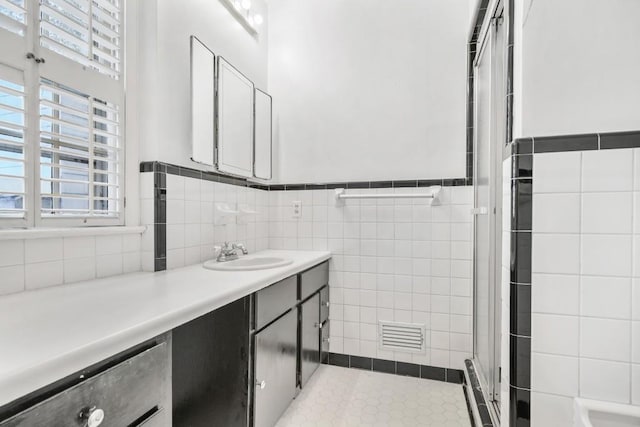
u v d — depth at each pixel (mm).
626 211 967
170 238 1528
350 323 2273
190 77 1661
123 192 1414
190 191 1659
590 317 992
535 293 1028
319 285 2115
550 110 1017
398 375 2154
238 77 2035
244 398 1302
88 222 1267
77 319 794
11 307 891
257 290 1336
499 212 1356
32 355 586
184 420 981
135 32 1468
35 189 1081
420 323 2137
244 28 2184
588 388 997
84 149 1265
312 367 2021
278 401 1573
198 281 1265
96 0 1306
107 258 1323
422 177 2166
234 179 2037
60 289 1106
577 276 999
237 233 2064
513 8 1094
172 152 1558
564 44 1012
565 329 1010
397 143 2221
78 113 1216
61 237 1154
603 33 993
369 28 2287
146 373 809
